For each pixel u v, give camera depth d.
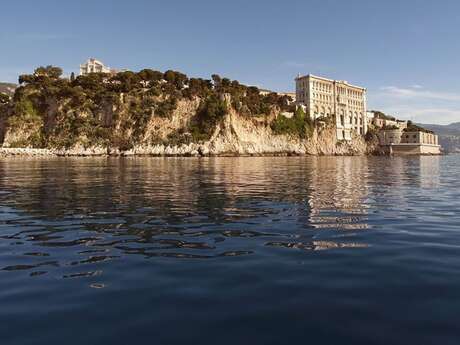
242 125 153.38
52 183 26.73
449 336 4.75
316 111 183.50
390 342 4.64
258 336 4.84
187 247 9.37
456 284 6.64
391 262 8.05
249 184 26.16
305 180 29.86
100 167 54.72
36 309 5.77
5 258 8.48
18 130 148.88
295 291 6.41
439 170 47.88
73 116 148.12
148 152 140.38
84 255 8.71
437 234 10.71
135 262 8.16
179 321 5.32
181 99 150.50
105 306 5.87
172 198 18.44
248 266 7.83
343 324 5.15
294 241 9.92
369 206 15.89
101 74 166.25
